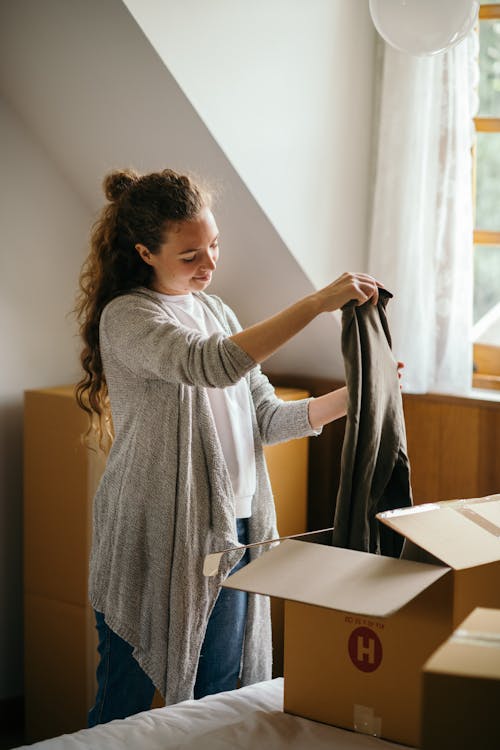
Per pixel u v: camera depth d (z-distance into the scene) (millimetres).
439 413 2762
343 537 1573
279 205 2545
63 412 2633
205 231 1750
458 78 2637
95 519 1858
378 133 2816
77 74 2434
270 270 2721
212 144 2373
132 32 2178
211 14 2289
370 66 2787
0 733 2854
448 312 2719
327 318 2750
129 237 1790
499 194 2844
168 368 1646
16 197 2750
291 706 1434
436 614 1303
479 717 965
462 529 1426
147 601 1757
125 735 1393
